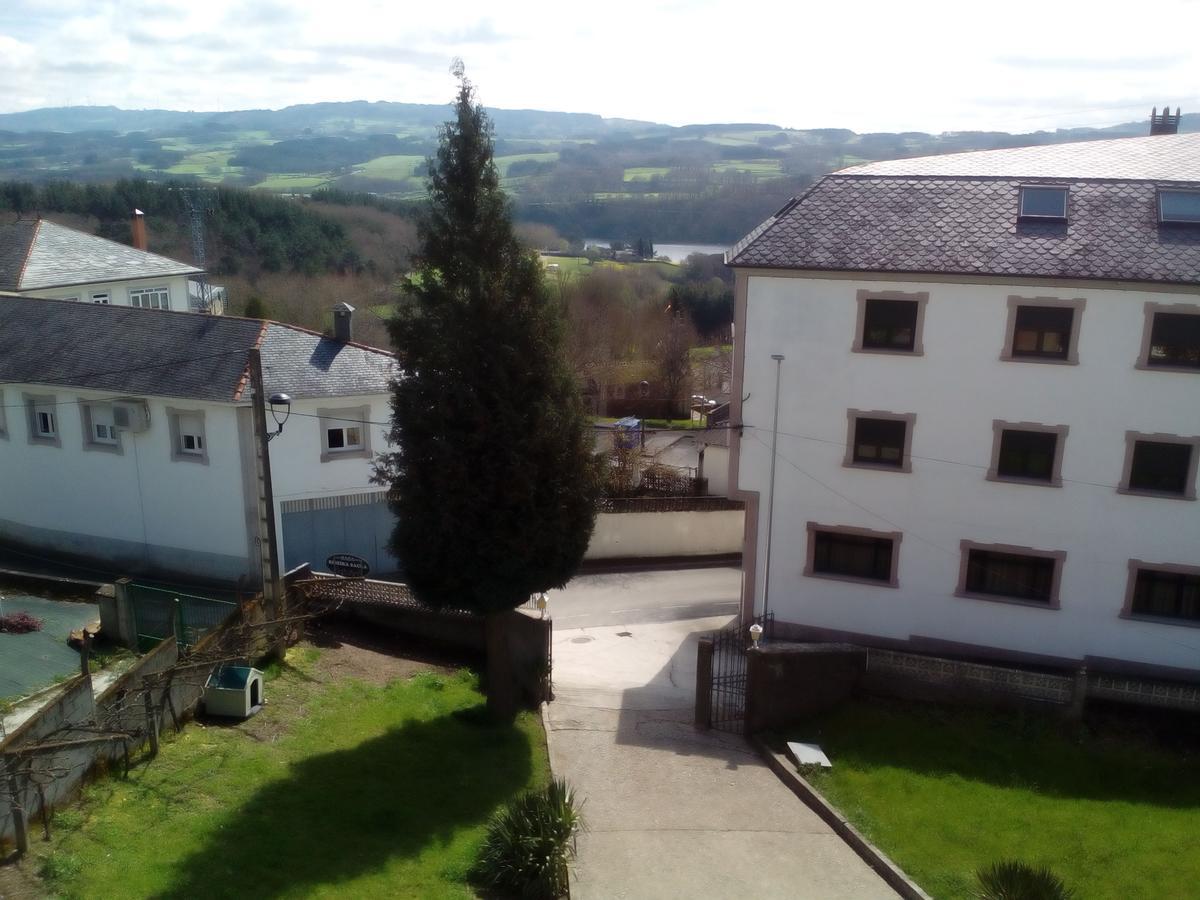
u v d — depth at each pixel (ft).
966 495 73.51
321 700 62.13
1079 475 70.85
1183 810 55.47
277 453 89.25
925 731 64.18
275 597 67.15
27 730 41.83
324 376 91.20
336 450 93.50
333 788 50.90
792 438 76.59
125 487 92.58
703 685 65.31
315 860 44.14
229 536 89.30
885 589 76.69
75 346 95.20
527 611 70.03
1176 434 68.44
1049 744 62.64
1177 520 69.46
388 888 43.16
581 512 60.13
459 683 69.21
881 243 72.54
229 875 41.57
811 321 74.08
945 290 70.69
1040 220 71.67
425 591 60.23
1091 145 91.71
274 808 47.75
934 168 84.38
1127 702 66.03
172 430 88.99
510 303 56.59
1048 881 42.70
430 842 47.67
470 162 56.44
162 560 92.68
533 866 44.80
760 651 64.39
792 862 49.44
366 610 77.77
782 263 72.90
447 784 53.83
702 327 254.88
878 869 48.80
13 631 67.26
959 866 48.47
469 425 56.44
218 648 59.67
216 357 89.71
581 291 225.97
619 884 46.78
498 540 57.47
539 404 56.59
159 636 66.90
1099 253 68.28
